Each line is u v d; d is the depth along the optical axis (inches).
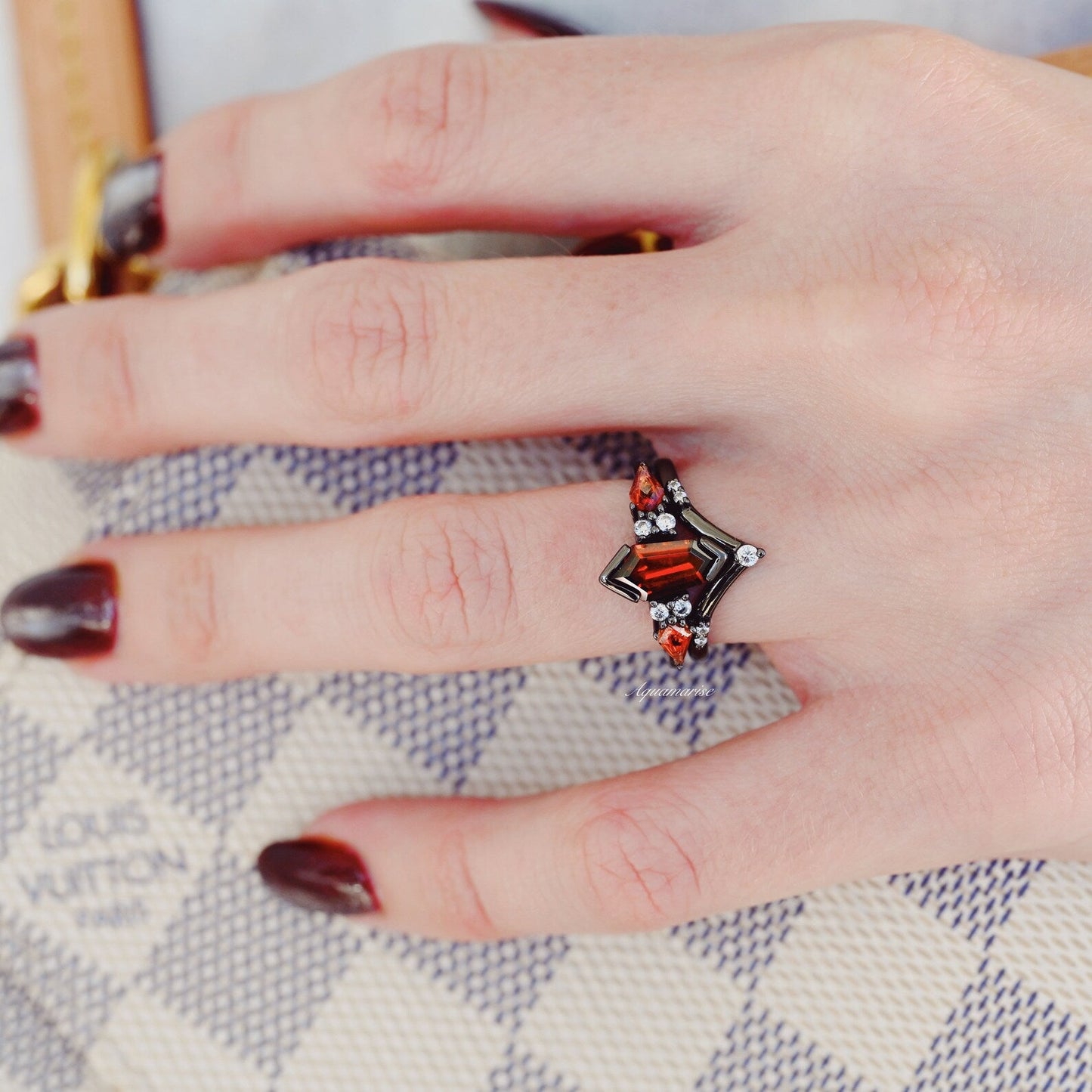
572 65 10.6
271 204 11.0
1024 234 10.3
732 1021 10.8
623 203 10.6
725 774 10.4
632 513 10.3
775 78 10.5
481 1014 10.8
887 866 10.4
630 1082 10.8
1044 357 10.2
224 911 10.9
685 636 10.3
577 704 10.8
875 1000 10.7
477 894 10.5
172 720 10.9
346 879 10.6
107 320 10.8
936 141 10.4
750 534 10.4
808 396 10.4
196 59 12.8
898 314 10.2
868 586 10.4
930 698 10.3
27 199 13.3
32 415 10.9
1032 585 10.3
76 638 10.6
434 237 11.1
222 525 10.9
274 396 10.6
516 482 10.9
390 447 10.7
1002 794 10.3
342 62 12.7
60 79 12.9
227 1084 10.9
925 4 11.8
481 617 10.3
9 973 10.9
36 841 10.9
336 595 10.5
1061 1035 10.7
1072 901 10.7
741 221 10.5
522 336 10.4
